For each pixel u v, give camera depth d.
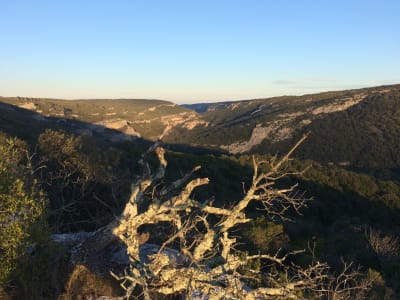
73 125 86.06
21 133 26.52
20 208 5.05
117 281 5.84
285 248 15.37
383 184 42.28
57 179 13.41
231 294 4.79
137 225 5.84
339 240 19.28
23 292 5.16
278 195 5.33
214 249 5.53
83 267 5.80
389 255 16.25
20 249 5.00
